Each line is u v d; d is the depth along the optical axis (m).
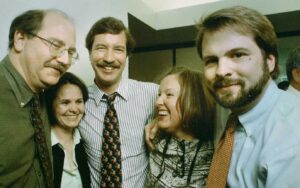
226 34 0.86
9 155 1.04
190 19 3.37
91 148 1.70
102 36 1.62
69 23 1.19
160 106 1.35
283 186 0.73
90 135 1.69
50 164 1.22
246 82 0.86
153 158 1.40
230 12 0.87
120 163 1.63
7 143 1.03
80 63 2.19
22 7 1.78
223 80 0.87
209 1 3.44
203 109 1.29
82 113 1.67
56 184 1.51
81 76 2.20
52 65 1.14
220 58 0.87
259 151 0.84
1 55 1.66
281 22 3.35
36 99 1.20
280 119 0.83
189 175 1.25
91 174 1.71
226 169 0.95
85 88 1.67
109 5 2.47
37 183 1.15
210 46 0.89
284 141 0.77
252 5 3.07
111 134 1.65
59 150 1.56
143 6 3.16
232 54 0.86
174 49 4.28
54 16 1.15
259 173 0.81
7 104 1.07
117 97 1.70
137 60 4.50
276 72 0.92
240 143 0.94
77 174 1.63
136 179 1.68
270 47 0.88
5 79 1.09
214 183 0.98
